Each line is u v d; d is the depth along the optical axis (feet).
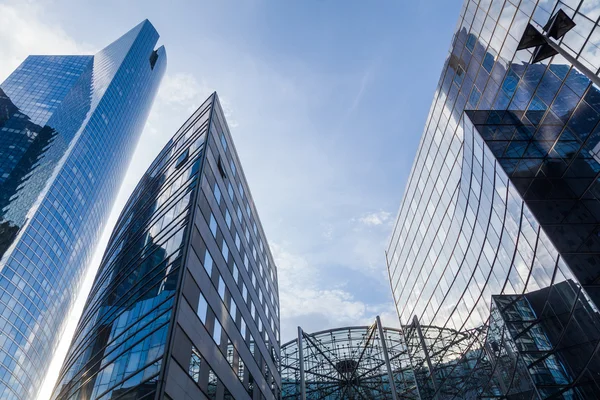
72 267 425.69
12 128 443.32
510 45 104.58
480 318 120.06
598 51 76.74
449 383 141.49
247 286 136.36
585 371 74.23
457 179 137.59
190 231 94.68
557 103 89.92
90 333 110.11
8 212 363.97
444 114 148.77
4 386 301.84
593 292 72.64
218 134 134.51
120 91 600.80
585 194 83.41
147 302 88.94
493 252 110.73
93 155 493.77
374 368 229.66
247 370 114.01
